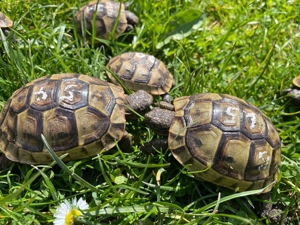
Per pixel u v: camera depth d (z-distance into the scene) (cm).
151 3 25
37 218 15
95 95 16
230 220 16
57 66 20
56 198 15
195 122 16
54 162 15
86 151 16
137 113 17
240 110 16
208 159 15
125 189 16
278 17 26
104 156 16
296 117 20
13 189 16
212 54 23
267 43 24
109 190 15
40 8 23
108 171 16
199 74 20
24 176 16
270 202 16
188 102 17
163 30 23
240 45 24
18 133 15
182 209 15
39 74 20
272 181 16
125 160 16
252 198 16
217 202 14
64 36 22
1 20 21
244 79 22
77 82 16
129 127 19
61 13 24
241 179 15
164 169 17
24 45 20
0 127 16
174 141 16
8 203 15
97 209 14
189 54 23
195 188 16
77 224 15
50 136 15
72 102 15
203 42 24
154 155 17
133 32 24
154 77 20
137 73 20
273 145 16
